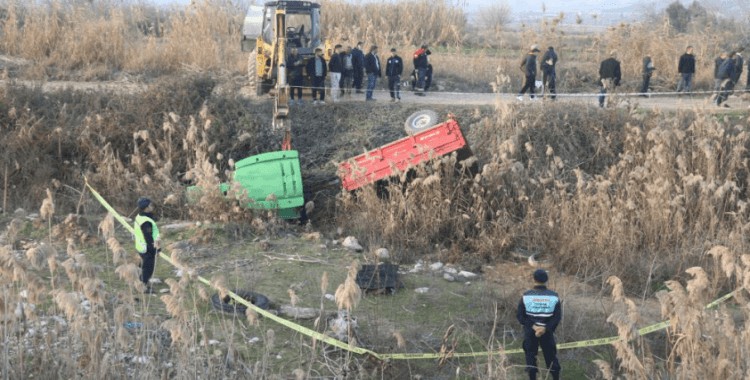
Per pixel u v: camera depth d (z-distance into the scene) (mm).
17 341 6426
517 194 14141
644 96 20750
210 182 12742
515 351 7668
